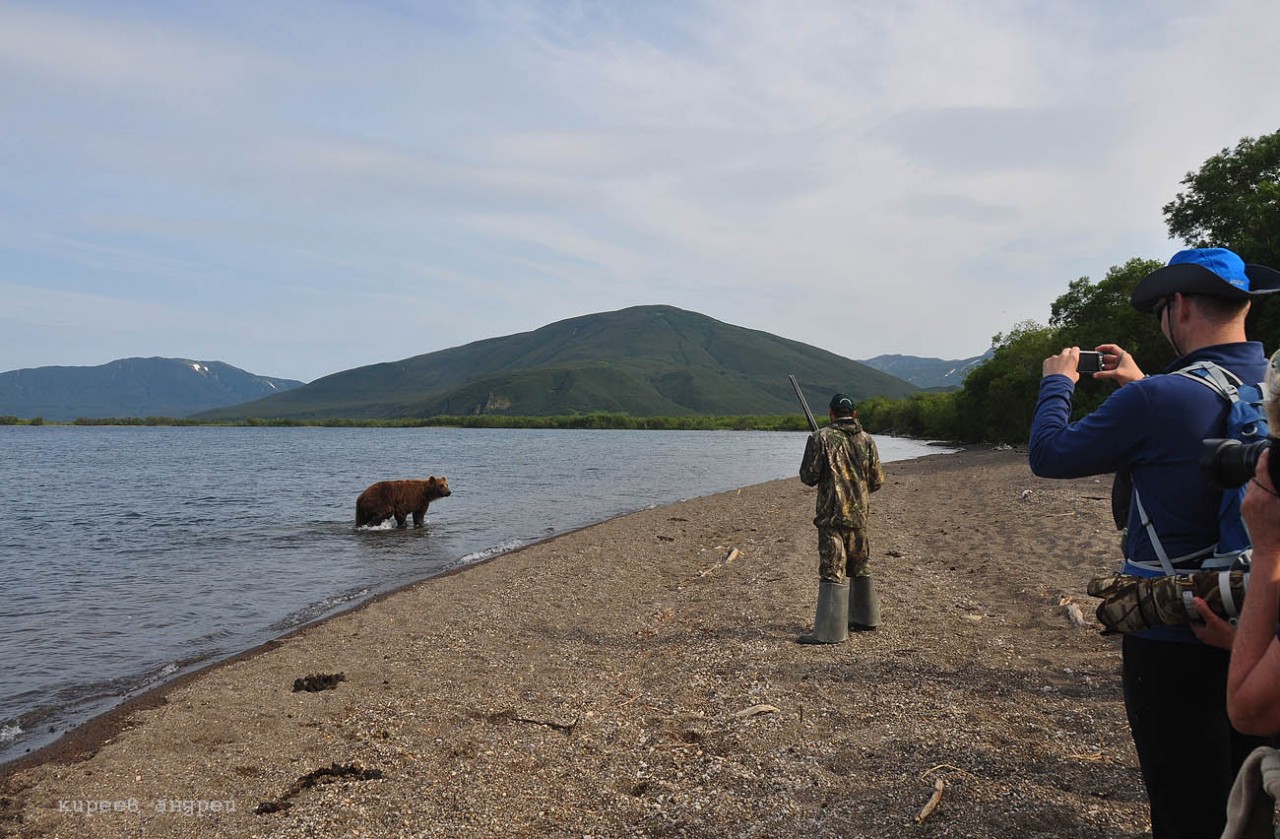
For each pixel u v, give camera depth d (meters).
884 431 110.69
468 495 28.30
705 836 3.88
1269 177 25.25
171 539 17.34
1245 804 1.78
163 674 7.79
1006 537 12.48
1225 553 2.18
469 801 4.51
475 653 8.02
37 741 6.02
